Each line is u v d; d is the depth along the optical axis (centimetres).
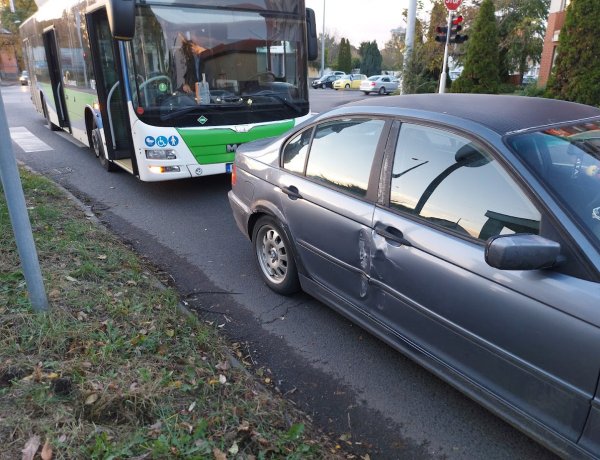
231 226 599
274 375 316
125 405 246
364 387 305
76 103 930
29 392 245
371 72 6612
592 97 1233
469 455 254
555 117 273
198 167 660
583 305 199
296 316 386
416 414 282
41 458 208
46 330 298
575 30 1232
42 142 1155
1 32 5278
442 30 1415
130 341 305
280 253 407
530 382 221
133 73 619
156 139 630
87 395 248
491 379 240
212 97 659
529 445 260
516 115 271
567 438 209
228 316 386
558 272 212
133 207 675
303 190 360
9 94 2959
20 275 367
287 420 266
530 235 211
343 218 322
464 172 259
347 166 330
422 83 1841
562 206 220
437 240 260
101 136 818
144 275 434
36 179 711
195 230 585
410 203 283
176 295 403
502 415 237
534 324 215
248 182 430
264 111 696
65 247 446
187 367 289
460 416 280
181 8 631
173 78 636
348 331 365
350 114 336
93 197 719
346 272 327
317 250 351
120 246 502
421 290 269
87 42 763
